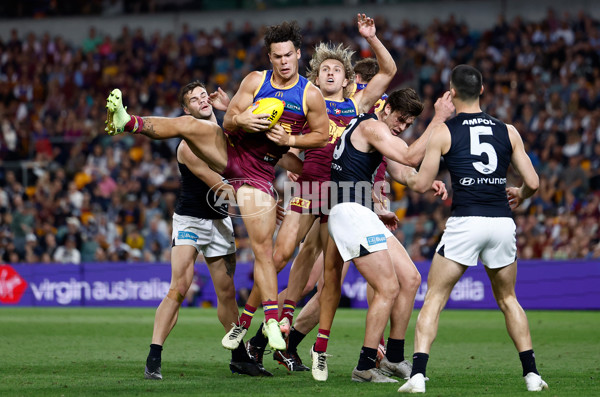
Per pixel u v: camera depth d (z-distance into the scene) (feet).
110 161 234.99
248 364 74.84
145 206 219.82
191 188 73.10
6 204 219.41
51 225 212.02
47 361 84.89
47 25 315.37
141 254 203.31
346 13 292.20
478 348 101.35
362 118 70.28
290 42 66.44
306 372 78.23
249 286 176.65
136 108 268.82
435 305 61.31
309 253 81.82
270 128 65.77
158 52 285.43
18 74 290.15
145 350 97.09
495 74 250.16
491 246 60.90
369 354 68.44
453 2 280.92
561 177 200.95
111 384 66.49
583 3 267.18
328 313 71.41
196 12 306.96
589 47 243.60
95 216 211.82
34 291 186.29
